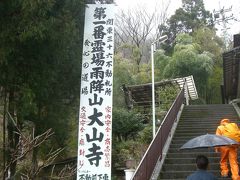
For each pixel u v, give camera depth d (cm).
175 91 1973
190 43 2856
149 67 2892
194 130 1355
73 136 1284
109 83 865
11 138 850
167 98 1942
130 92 2100
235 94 2466
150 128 1571
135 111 1902
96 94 861
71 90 1000
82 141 834
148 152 855
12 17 773
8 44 773
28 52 828
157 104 2039
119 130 1647
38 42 815
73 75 969
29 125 972
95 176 814
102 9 913
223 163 866
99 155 824
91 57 885
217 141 730
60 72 950
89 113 850
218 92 3016
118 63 2494
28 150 501
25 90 804
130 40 3597
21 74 823
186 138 1257
